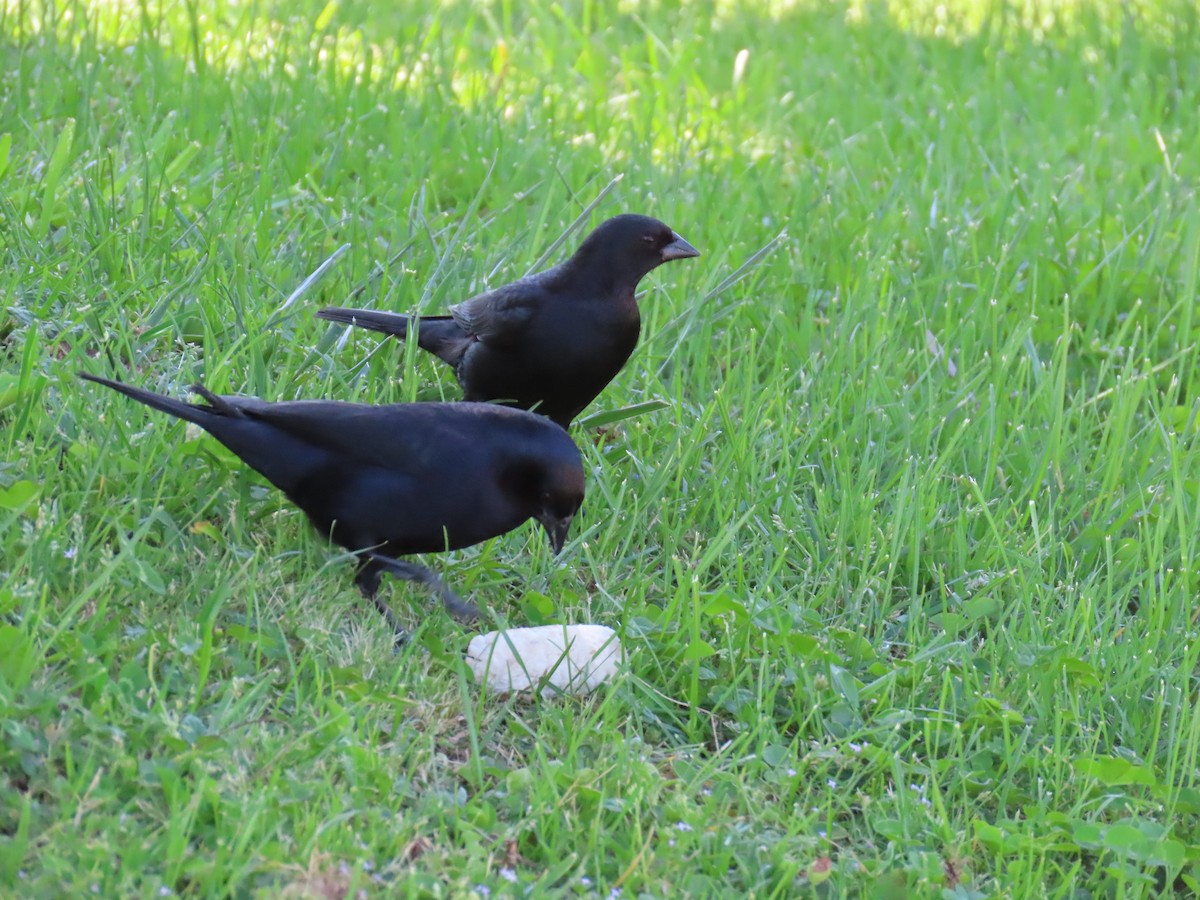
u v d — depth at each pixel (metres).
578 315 9.72
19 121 12.73
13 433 8.24
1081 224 14.80
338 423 7.71
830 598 9.12
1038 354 12.73
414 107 15.83
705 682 8.11
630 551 9.31
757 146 16.75
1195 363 12.28
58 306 9.95
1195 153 17.06
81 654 6.85
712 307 11.88
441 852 6.49
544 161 14.71
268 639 7.34
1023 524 10.11
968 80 19.42
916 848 7.17
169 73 15.11
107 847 5.82
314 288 10.84
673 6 22.72
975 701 8.19
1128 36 21.48
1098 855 7.45
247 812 6.22
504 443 7.88
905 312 12.45
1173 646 9.02
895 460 10.48
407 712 7.44
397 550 8.05
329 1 19.50
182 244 11.10
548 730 7.55
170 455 8.44
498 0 21.42
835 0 23.61
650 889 6.52
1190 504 10.35
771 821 7.21
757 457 10.14
